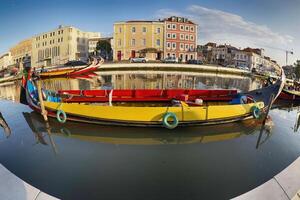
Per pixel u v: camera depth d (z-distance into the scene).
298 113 13.74
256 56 70.81
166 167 6.34
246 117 10.40
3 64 73.06
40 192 3.83
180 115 9.03
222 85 27.06
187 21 60.22
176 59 47.94
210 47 74.25
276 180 4.05
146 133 8.91
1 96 18.42
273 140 8.60
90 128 9.34
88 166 6.39
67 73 32.56
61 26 68.88
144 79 30.03
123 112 9.14
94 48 76.00
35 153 7.21
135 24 57.50
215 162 6.70
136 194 5.16
